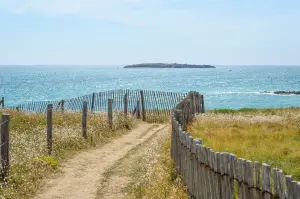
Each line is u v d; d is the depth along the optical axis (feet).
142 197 32.99
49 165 42.50
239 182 22.12
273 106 203.31
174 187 33.14
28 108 120.26
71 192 35.29
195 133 61.26
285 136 58.49
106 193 35.06
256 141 54.34
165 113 94.43
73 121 70.90
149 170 39.22
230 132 61.98
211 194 25.85
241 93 314.96
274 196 19.04
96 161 47.19
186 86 437.99
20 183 36.04
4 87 404.98
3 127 36.35
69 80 612.29
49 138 48.62
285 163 41.47
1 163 36.17
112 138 63.31
